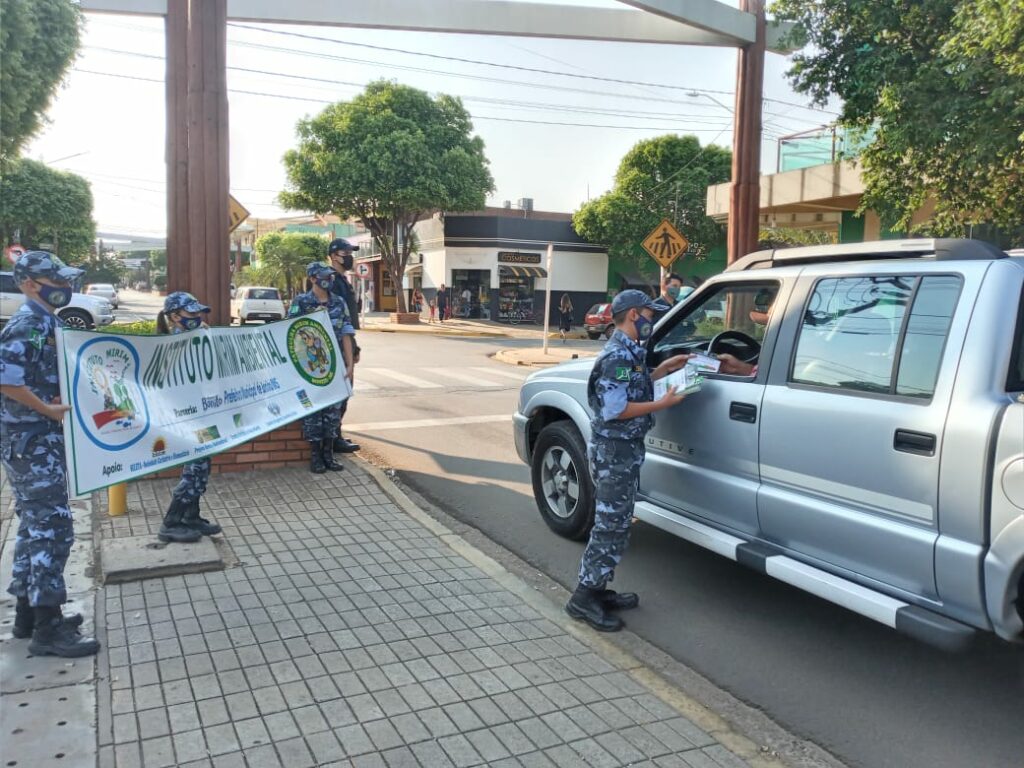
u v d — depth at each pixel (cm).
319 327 614
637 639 416
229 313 685
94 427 421
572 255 3891
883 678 384
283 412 566
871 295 368
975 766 314
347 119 3102
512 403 1223
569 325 3309
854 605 346
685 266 3797
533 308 3859
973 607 306
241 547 519
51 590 360
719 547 423
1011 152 828
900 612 327
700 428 441
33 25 1226
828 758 318
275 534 546
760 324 460
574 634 412
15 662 359
